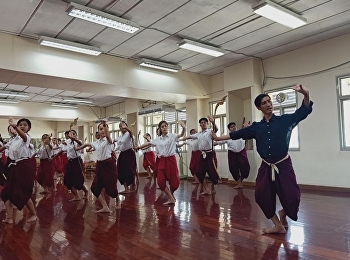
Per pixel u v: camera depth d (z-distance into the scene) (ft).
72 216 13.85
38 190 23.57
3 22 16.10
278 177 9.72
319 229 10.52
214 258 8.13
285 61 22.31
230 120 25.27
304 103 9.40
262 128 9.90
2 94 32.60
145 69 23.79
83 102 38.78
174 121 32.94
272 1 14.74
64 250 9.20
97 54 20.47
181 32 18.24
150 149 29.22
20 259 8.56
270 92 23.34
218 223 11.72
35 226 12.19
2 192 12.78
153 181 27.55
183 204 15.83
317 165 20.25
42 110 39.83
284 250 8.53
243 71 24.21
